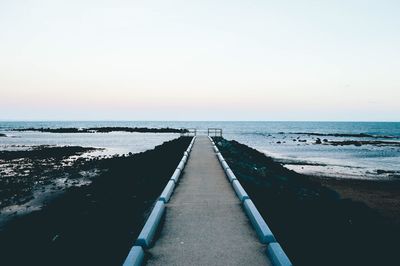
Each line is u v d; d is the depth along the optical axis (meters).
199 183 11.45
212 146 26.19
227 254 5.59
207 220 7.38
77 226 9.83
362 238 10.01
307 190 17.64
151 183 14.74
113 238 8.70
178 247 5.89
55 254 7.89
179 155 22.25
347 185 22.55
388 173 27.92
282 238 8.88
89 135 80.25
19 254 8.12
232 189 10.52
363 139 77.38
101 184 16.02
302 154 42.94
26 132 93.44
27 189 16.97
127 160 25.50
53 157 32.38
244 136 84.38
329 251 8.48
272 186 15.66
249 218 7.52
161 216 7.67
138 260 5.18
